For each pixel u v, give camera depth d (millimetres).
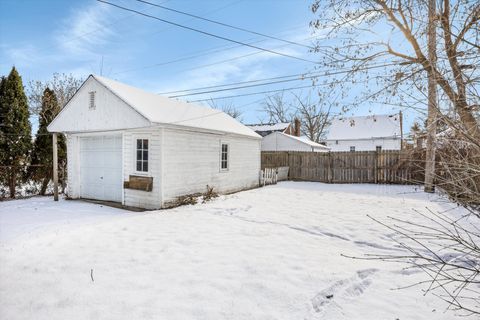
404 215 6996
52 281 3383
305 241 4910
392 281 3414
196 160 9156
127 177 8391
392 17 5691
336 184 14391
